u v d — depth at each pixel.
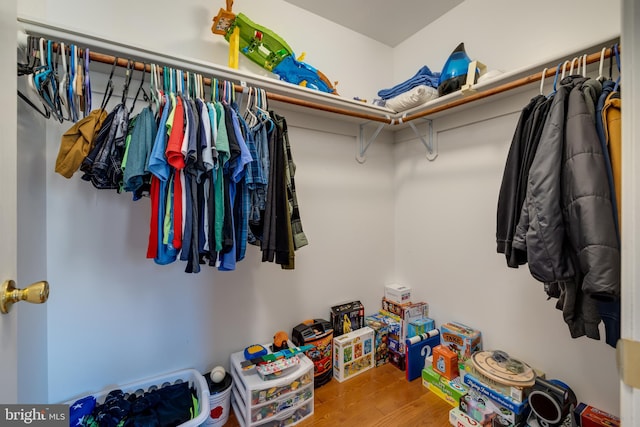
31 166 1.00
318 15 1.80
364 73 2.01
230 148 0.97
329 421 1.35
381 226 2.11
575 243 0.79
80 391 1.21
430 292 1.92
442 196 1.82
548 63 1.10
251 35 1.36
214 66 1.16
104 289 1.25
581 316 0.86
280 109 1.64
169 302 1.39
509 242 1.01
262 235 1.19
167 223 0.94
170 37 1.35
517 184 1.01
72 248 1.18
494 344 1.57
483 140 1.59
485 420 1.26
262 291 1.63
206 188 0.98
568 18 1.28
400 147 2.11
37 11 1.08
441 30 1.82
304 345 1.57
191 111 0.95
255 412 1.27
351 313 1.82
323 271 1.84
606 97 0.82
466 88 1.33
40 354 1.07
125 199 1.28
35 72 0.81
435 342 1.76
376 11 1.78
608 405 1.17
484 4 1.60
